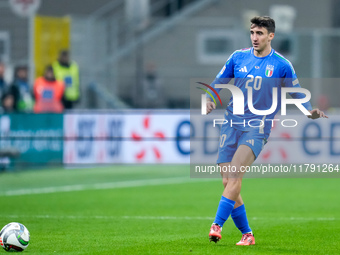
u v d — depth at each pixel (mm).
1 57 72312
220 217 24312
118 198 43219
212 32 77125
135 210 37594
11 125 57219
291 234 28859
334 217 34969
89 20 70000
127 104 70062
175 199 42938
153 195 45031
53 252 24062
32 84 65688
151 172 60000
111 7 82125
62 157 57781
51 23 66562
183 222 32812
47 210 37312
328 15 86438
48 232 29203
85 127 57969
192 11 81562
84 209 37844
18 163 57500
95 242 26453
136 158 58250
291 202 41594
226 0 82250
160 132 58094
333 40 78625
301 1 85375
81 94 69062
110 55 72062
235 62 25531
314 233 29188
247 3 82938
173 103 70438
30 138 57531
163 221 33156
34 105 61688
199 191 47406
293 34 71250
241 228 25797
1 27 72562
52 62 66500
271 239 27391
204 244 25891
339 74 78812
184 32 77125
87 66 69625
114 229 30281
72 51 68938
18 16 72562
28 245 25578
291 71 25219
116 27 72500
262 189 48781
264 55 25188
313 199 43125
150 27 77562
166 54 76812
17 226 24141
